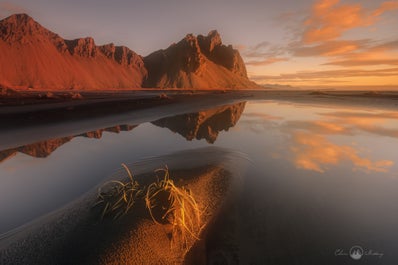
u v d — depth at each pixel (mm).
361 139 9398
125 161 6379
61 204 3881
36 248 2547
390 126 12688
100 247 2434
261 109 23594
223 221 3541
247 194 4449
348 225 3361
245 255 2824
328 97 47125
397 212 3734
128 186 3918
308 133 10688
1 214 3518
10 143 8281
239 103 32406
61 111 15477
